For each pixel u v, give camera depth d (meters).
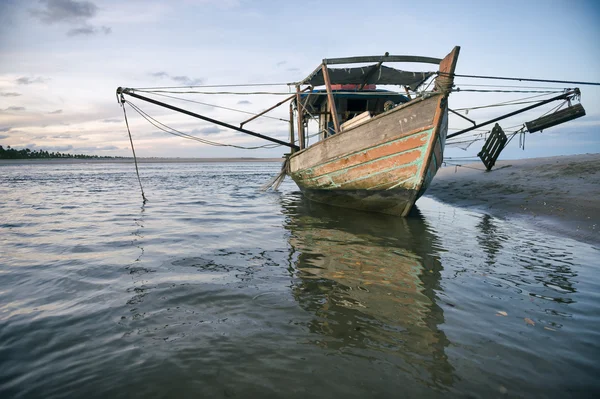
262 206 11.72
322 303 3.75
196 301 3.82
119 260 5.39
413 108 7.71
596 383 2.37
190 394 2.31
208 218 9.27
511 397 2.25
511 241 6.37
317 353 2.78
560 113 10.35
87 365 2.65
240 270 4.88
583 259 5.15
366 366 2.60
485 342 2.93
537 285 4.18
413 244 6.23
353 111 12.28
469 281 4.35
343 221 8.66
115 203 12.73
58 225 8.41
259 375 2.50
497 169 16.03
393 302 3.76
